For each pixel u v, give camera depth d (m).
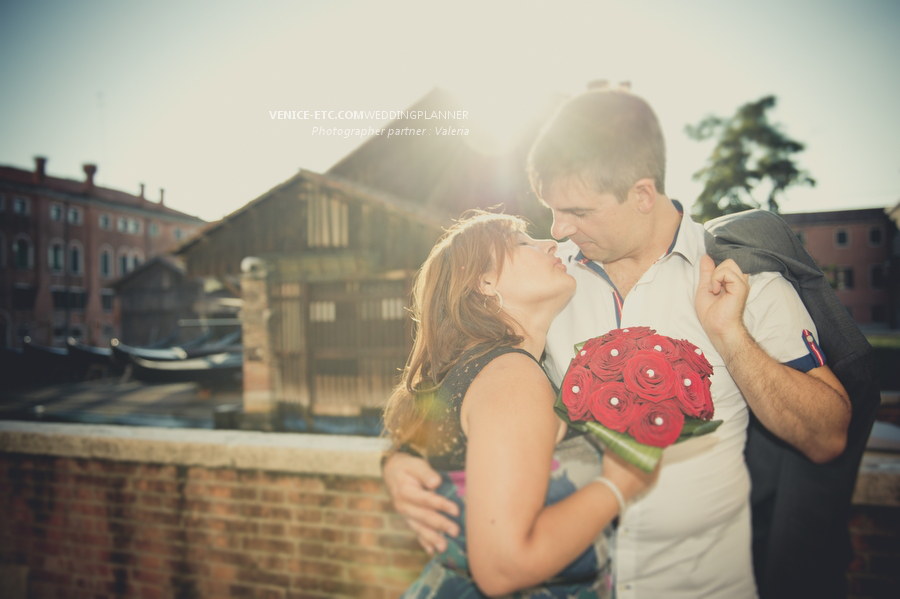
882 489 1.81
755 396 1.00
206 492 2.54
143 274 28.62
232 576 2.50
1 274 31.33
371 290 8.38
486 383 0.87
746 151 23.83
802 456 1.17
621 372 0.88
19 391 16.81
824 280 1.06
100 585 2.69
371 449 2.30
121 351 16.56
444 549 0.94
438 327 1.02
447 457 0.94
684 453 1.13
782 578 1.23
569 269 1.36
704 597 1.18
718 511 1.15
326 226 8.56
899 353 17.70
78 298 35.03
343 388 8.55
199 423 10.27
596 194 1.05
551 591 0.90
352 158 11.71
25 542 2.81
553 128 1.08
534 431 0.80
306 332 8.58
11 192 31.80
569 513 0.79
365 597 2.31
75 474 2.73
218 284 9.80
